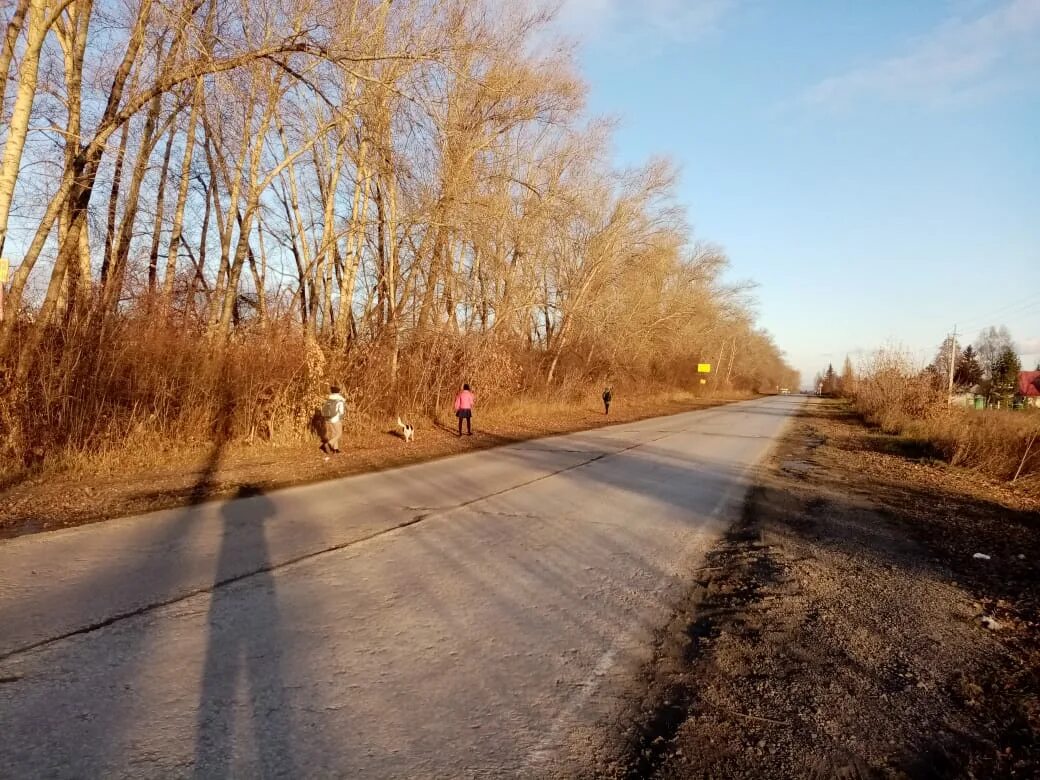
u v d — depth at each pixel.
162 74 10.84
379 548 6.34
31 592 4.89
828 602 5.22
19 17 8.66
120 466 10.55
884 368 31.30
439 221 17.22
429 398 20.20
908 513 9.23
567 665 3.93
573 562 6.08
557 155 25.80
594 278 31.64
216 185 17.69
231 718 3.20
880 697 3.66
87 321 10.74
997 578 6.09
